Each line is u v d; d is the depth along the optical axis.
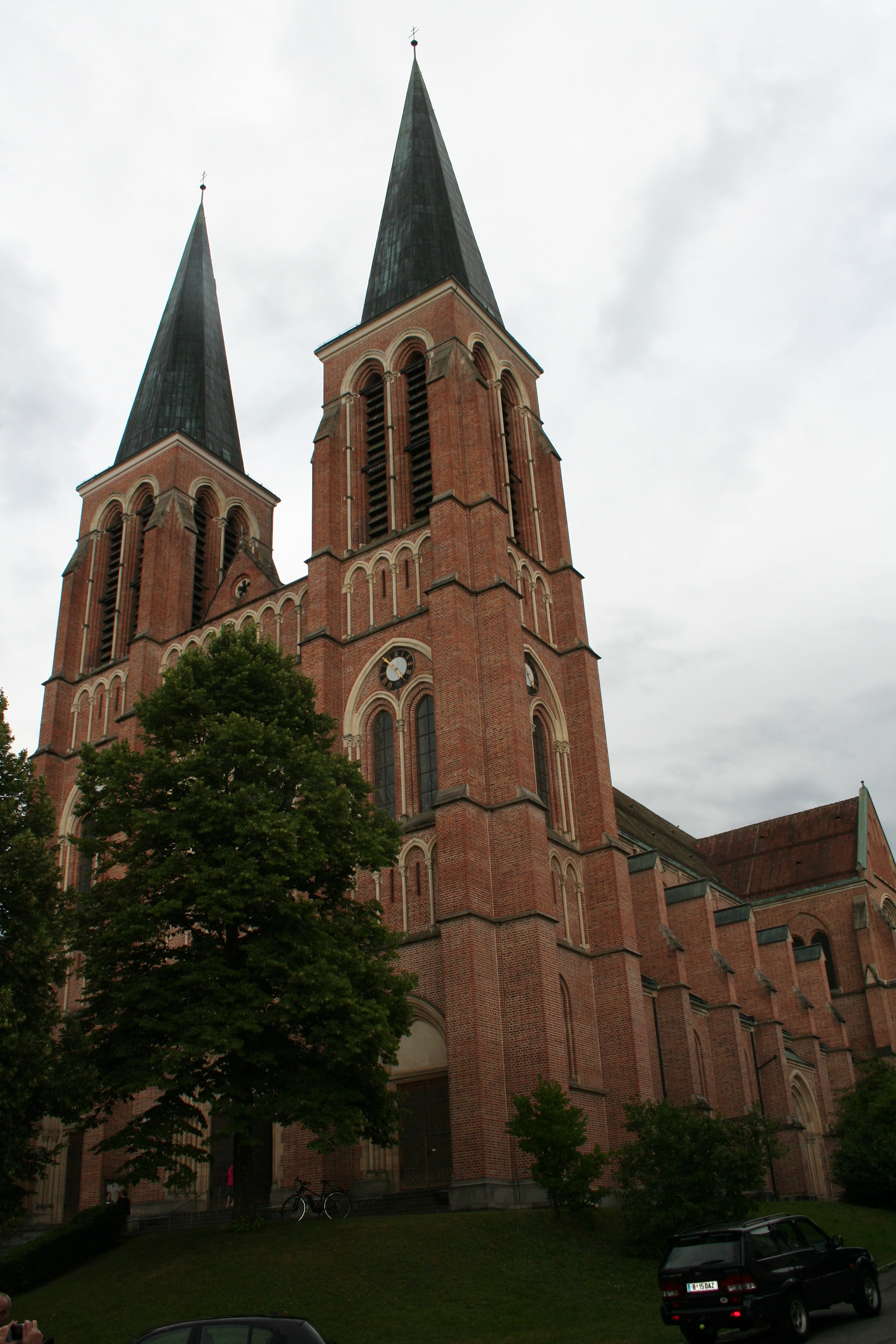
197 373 71.00
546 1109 34.66
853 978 78.69
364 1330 25.12
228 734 33.41
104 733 59.06
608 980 45.81
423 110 68.44
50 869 31.27
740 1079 56.25
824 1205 44.72
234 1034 30.45
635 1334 23.75
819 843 88.00
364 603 51.03
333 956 31.73
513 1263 29.62
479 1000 38.72
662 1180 32.31
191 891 31.67
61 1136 49.22
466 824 41.34
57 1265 33.12
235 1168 32.66
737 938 64.56
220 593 59.75
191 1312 26.59
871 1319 23.47
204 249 77.94
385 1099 32.66
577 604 54.31
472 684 45.00
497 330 59.59
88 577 65.56
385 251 63.25
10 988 28.14
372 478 55.28
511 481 56.69
